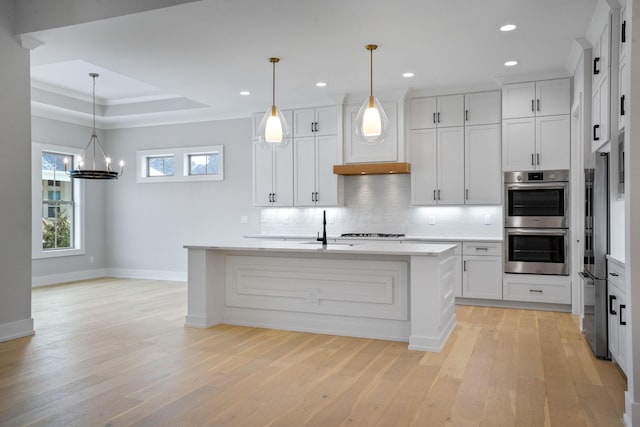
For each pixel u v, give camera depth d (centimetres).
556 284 548
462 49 471
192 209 797
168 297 638
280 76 560
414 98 629
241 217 764
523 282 561
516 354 382
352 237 639
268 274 466
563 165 546
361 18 395
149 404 283
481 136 598
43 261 746
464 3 369
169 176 811
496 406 281
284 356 376
